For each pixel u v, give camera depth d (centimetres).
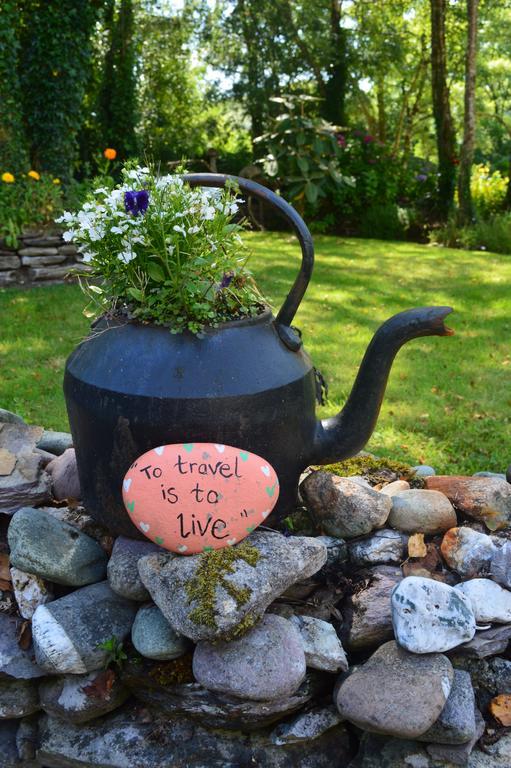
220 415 153
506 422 360
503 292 653
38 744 170
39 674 165
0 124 693
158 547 168
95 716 166
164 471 153
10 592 179
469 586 170
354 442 177
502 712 163
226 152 1430
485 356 464
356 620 168
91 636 159
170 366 154
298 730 160
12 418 230
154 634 156
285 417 162
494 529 191
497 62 1770
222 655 148
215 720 160
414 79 1519
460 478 207
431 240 1040
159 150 1404
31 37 756
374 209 1100
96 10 790
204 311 159
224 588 146
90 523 186
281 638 151
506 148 1959
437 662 156
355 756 162
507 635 167
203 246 166
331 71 1268
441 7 1057
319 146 982
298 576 157
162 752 162
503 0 1459
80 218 165
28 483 192
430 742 155
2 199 634
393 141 1692
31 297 589
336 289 654
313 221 1115
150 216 159
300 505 197
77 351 174
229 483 154
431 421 357
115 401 155
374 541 184
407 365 444
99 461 164
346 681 155
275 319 173
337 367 434
